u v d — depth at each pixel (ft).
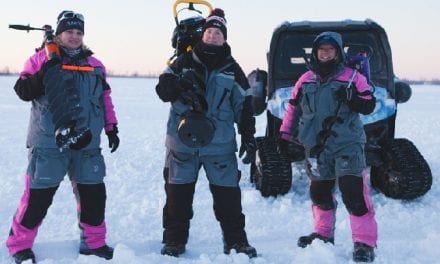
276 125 19.48
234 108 12.39
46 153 11.63
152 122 48.85
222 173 12.28
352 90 11.94
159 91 12.13
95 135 12.01
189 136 11.66
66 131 11.00
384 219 15.98
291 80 20.65
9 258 12.05
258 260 11.78
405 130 42.60
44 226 15.24
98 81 12.10
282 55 20.94
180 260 11.84
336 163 12.27
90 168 12.02
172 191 12.44
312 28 20.77
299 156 18.74
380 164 18.30
